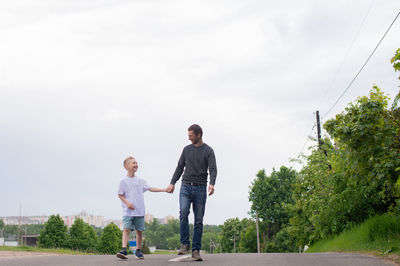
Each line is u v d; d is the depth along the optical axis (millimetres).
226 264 5375
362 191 13039
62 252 12961
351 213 14438
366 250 8398
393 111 8484
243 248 67000
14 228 132375
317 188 20094
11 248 11938
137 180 7070
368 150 7867
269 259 6109
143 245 60688
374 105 7875
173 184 6562
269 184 56438
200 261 5934
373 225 9594
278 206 55062
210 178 6176
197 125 6406
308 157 21781
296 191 22500
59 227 66125
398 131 8102
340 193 14500
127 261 6188
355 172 9078
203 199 6262
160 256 8016
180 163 6535
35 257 7406
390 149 8297
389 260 6062
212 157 6320
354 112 8078
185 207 6188
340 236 13539
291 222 26016
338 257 6531
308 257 6500
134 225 7031
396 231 9055
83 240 71188
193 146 6438
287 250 53562
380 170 8250
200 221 6160
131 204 6859
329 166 19625
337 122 8203
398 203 10086
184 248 6180
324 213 15141
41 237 65562
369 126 7699
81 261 6266
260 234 63125
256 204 56812
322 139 20797
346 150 8156
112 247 75750
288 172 57781
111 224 77625
